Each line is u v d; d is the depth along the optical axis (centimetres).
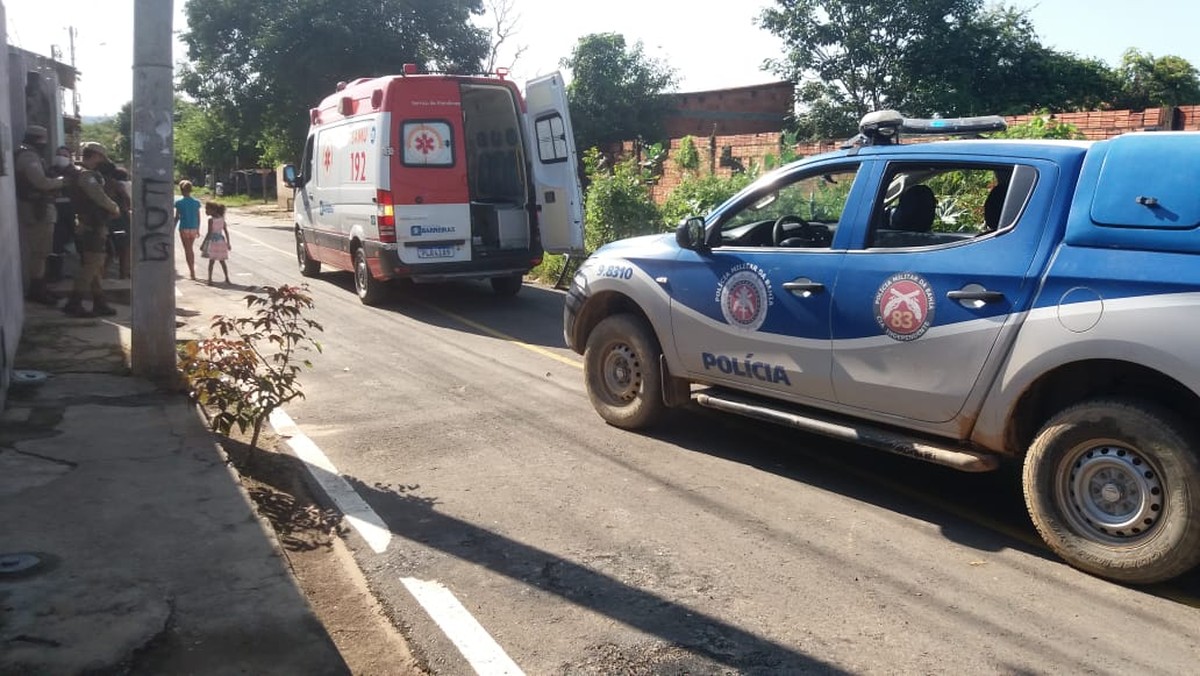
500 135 1281
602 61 3266
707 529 491
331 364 881
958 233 501
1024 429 466
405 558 451
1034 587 428
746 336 571
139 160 713
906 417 499
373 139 1157
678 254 618
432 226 1159
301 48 2902
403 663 360
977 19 2864
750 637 380
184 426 610
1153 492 417
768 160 1552
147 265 720
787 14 3000
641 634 381
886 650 371
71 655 330
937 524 503
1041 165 461
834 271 525
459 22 3088
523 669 355
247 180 5688
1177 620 398
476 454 613
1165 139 425
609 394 684
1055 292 437
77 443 566
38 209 1056
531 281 1529
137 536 434
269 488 541
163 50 698
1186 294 397
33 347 832
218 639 347
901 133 561
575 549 463
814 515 513
